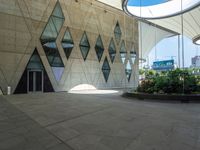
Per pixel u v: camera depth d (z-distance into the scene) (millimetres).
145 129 5992
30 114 8352
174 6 26625
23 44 19812
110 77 30000
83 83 25750
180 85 14297
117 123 6750
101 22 28797
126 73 33312
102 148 4473
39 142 4883
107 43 29750
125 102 12516
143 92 15398
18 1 19531
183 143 4766
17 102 12453
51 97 15875
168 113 8617
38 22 21031
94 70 27375
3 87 18422
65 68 23594
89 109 9641
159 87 14805
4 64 18500
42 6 21422
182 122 6895
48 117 7738
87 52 26484
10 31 18906
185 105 11227
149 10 28469
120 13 32375
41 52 21234
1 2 18453
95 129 6004
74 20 24797
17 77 19328
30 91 20312
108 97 16000
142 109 9688
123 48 32875
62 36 23328
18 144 4738
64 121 7059
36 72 20859
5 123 6773
